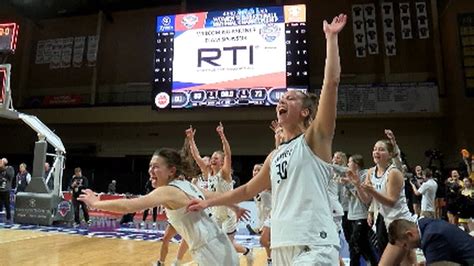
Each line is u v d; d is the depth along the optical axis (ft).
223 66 46.34
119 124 63.82
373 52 57.72
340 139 56.08
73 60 68.85
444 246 7.97
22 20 70.90
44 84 69.46
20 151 66.18
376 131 55.31
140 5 67.31
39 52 70.64
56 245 23.00
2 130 67.72
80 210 36.50
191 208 7.52
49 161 54.08
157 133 62.54
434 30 55.83
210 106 45.96
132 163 62.69
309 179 5.88
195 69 47.06
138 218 38.24
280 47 45.21
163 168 8.35
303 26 45.19
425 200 27.32
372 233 13.33
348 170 11.16
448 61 52.08
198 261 7.97
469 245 7.82
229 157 14.73
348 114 53.36
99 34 68.33
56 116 64.64
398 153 12.45
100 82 67.56
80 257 19.51
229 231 15.03
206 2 63.87
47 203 31.78
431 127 53.93
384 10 58.03
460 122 48.08
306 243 5.58
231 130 59.52
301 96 6.57
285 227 5.82
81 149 63.57
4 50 37.35
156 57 48.21
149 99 64.90
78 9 69.00
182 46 47.85
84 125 65.16
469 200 26.37
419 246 8.72
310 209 5.75
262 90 44.80
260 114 56.65
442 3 54.19
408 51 56.59
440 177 34.96
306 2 60.70
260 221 16.72
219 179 14.56
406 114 52.44
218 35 47.16
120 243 24.36
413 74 55.77
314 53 59.21
